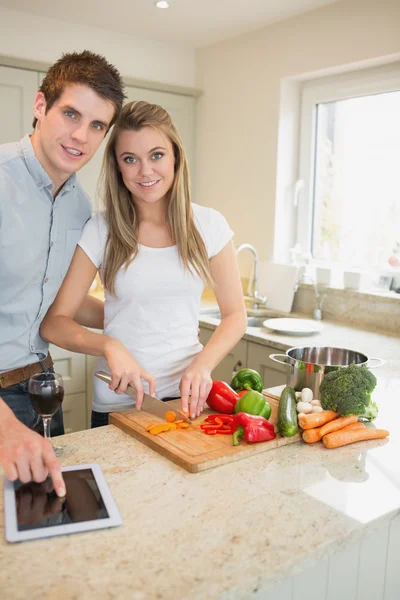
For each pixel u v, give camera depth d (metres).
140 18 3.13
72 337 1.48
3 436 1.00
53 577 0.79
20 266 1.48
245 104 3.38
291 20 3.04
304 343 2.45
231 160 3.52
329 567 1.00
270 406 1.43
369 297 2.81
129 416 1.38
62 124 1.34
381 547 1.10
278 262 3.32
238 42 3.38
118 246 1.54
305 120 3.21
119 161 1.48
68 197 1.57
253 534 0.91
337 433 1.27
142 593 0.76
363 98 2.93
